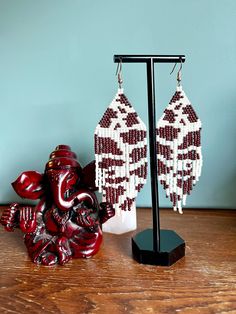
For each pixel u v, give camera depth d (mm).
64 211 649
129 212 756
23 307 518
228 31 784
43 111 857
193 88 813
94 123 847
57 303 524
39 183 663
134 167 606
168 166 612
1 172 898
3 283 580
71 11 810
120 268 617
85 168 668
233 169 839
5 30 832
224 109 814
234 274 586
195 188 858
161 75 814
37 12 818
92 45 817
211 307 504
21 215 645
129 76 820
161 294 538
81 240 652
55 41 824
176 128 601
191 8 784
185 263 626
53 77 839
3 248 702
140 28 802
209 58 798
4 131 876
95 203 672
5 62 844
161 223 787
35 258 641
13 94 856
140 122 603
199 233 738
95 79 830
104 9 803
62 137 863
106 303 521
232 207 860
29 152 880
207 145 833
